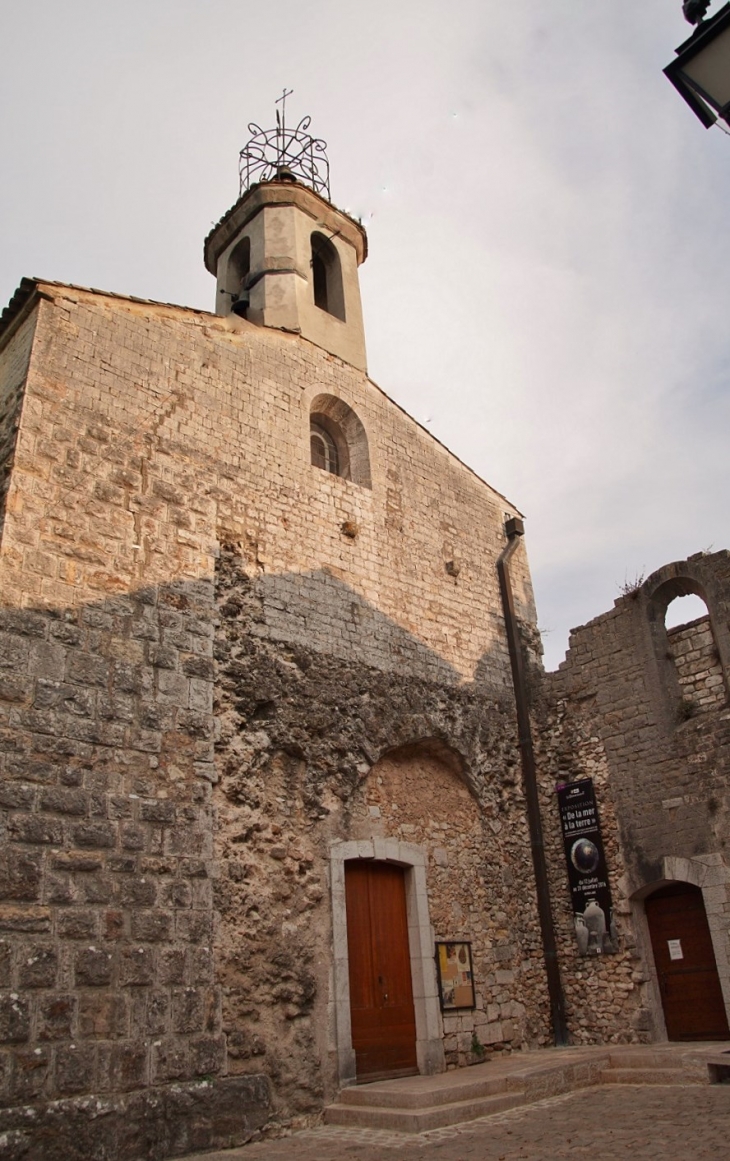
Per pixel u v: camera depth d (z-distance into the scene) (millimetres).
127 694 9117
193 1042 8305
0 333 10680
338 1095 9422
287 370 13352
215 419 11727
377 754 11680
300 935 9797
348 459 14172
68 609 8977
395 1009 10789
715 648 12766
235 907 9242
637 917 12586
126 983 8023
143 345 11219
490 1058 11555
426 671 13180
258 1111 8516
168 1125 7773
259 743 10211
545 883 13352
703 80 4613
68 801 8227
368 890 11156
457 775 13180
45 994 7449
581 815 13492
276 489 12109
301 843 10273
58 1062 7312
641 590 13734
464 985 11672
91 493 9750
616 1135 7211
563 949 13109
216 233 16531
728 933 11406
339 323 15219
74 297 10625
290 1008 9328
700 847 11984
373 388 14922
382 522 13703
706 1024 11711
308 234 15859
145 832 8703
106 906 8141
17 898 7562
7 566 8633
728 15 4500
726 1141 6605
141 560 9906
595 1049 11617
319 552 12305
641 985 12148
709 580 12867
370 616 12656
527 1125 8055
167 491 10602
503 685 14555
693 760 12406
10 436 9445
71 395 10070
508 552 15898
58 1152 7016
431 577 14172
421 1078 10203
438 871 12062
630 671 13594
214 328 12453
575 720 14117
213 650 10188
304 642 11438
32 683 8383
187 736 9469
